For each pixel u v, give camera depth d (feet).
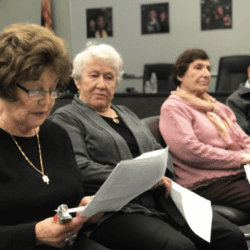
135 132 5.59
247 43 19.44
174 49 20.16
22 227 3.04
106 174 4.74
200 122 6.54
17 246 2.97
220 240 4.86
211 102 7.11
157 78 15.39
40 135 3.71
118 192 3.26
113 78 5.44
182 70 6.95
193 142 6.13
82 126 5.22
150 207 5.10
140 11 20.18
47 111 3.33
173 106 6.47
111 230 4.30
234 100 8.48
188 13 19.76
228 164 6.02
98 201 3.09
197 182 6.09
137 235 4.15
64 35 19.53
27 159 3.45
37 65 3.02
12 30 3.09
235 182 5.92
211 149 6.11
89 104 5.46
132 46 20.51
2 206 3.12
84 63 5.35
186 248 4.00
